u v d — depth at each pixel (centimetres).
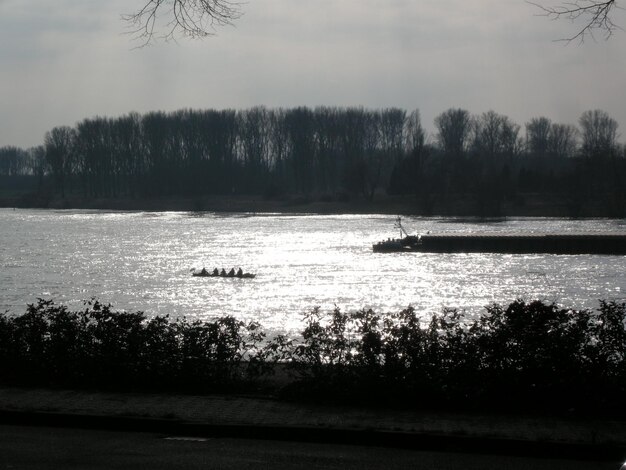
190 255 9812
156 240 12156
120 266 8488
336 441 1299
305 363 1571
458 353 1498
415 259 9169
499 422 1344
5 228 15150
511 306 1562
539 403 1425
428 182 17688
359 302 5706
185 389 1603
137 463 1177
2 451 1245
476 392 1429
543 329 1486
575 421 1350
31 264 8650
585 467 1166
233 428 1338
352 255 9725
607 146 16312
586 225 13538
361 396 1477
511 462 1190
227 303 5631
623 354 1480
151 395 1563
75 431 1378
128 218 18338
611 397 1420
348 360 1557
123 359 1645
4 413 1443
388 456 1218
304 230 14012
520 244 9738
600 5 1397
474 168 17688
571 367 1445
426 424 1332
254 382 1648
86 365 1656
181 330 1709
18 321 1770
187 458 1202
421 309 5284
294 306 5453
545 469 1155
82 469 1147
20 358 1706
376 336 1568
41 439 1319
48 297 5931
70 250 10494
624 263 8412
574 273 7550
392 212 17788
